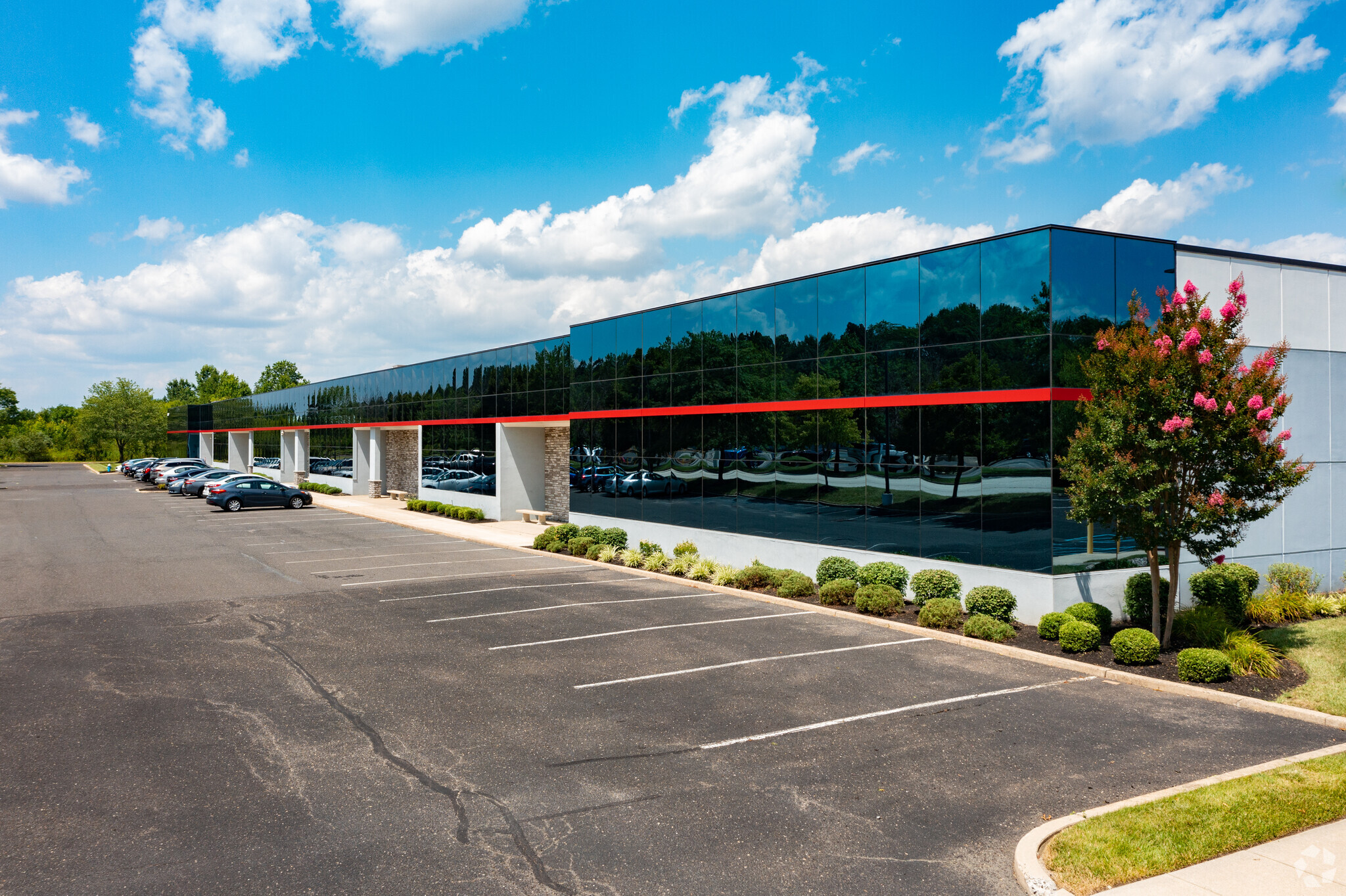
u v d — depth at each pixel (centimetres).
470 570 1986
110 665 1116
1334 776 703
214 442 7125
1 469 8269
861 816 657
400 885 555
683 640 1251
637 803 684
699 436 2053
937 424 1452
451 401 3547
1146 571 1358
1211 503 1052
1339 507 1576
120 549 2359
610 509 2416
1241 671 1027
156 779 734
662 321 2197
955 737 833
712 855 595
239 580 1825
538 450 3216
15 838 624
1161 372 1089
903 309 1520
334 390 4806
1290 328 1523
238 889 552
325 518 3359
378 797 697
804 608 1490
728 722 884
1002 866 577
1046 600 1273
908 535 1508
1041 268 1284
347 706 941
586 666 1108
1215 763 757
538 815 662
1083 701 951
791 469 1770
